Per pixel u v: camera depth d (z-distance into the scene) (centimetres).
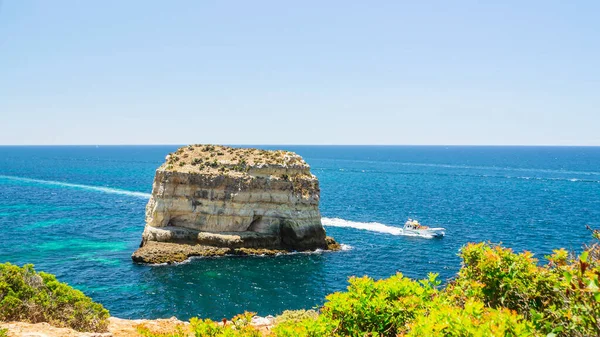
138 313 3847
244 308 4019
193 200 6072
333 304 1266
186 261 5419
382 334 1195
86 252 5788
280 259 5588
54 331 1678
